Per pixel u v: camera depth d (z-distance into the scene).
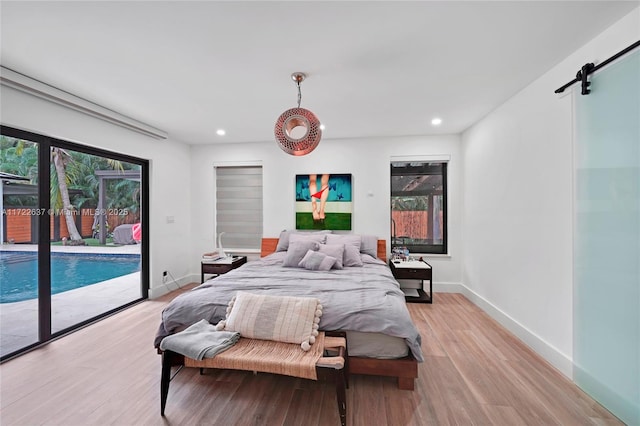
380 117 3.47
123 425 1.65
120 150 3.45
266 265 3.56
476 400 1.86
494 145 3.21
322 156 4.52
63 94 2.64
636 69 1.57
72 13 1.59
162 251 4.22
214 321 2.24
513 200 2.84
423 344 2.64
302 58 2.11
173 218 4.46
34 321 2.63
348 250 3.65
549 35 1.84
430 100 2.94
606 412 1.75
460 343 2.66
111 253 3.51
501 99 2.91
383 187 4.37
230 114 3.34
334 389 1.99
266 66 2.23
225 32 1.79
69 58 2.08
